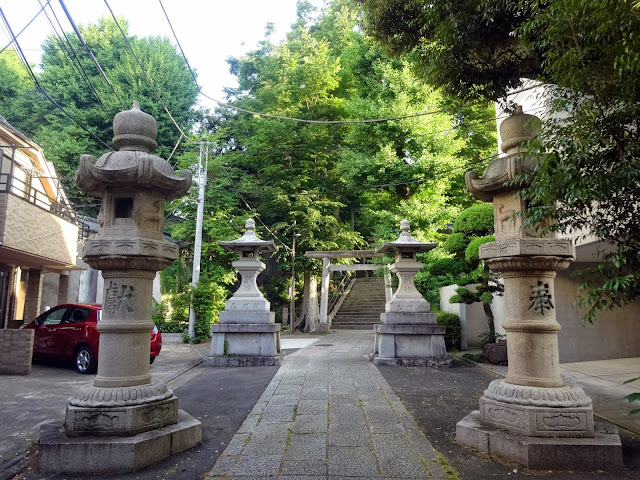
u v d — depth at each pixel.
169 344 14.69
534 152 3.62
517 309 4.34
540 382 4.10
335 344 14.20
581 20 3.36
